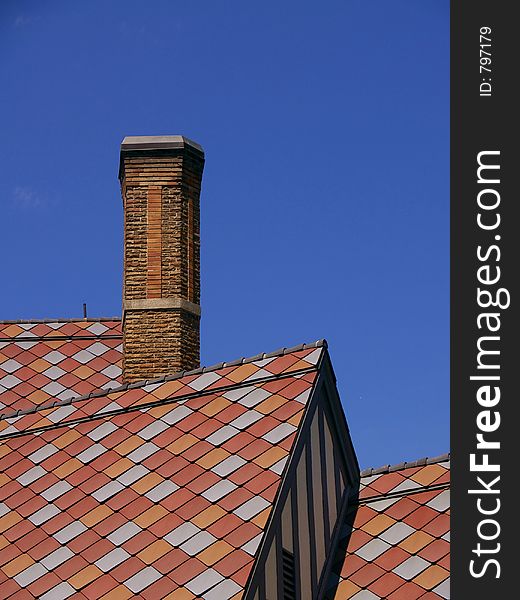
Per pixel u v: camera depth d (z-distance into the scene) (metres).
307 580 25.19
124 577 24.27
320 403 27.16
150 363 32.62
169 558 24.33
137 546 24.83
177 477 26.08
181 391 28.31
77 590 24.30
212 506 25.05
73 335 35.97
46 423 28.95
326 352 27.58
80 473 27.16
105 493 26.38
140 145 33.94
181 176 33.91
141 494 26.00
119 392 29.16
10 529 26.17
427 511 26.52
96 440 27.95
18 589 24.64
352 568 25.84
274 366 27.80
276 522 24.53
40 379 34.50
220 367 28.56
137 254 33.44
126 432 27.84
